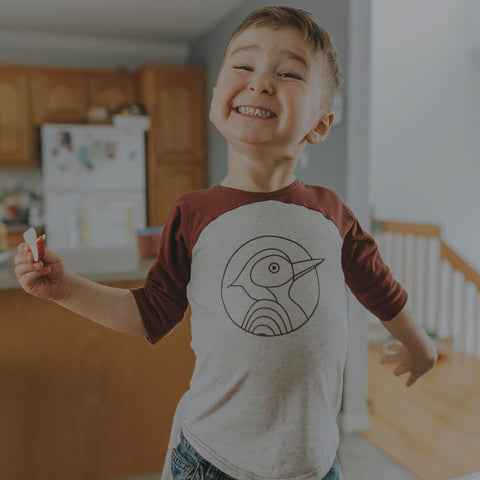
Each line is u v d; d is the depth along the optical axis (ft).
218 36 13.73
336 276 2.37
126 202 13.88
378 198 13.88
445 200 13.85
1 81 13.84
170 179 14.47
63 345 6.43
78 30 14.46
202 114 14.60
